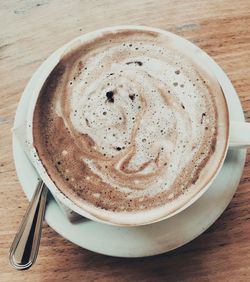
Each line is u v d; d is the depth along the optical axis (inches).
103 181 6.4
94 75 7.0
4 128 7.6
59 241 6.9
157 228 6.3
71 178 6.4
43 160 6.5
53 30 8.2
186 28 8.1
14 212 7.1
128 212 6.2
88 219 6.3
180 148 6.5
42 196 6.5
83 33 8.1
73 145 6.6
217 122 6.5
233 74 7.7
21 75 7.9
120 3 8.3
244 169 7.1
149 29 7.3
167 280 6.7
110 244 6.2
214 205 6.4
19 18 8.3
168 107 6.8
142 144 6.6
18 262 6.2
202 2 8.3
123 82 7.0
